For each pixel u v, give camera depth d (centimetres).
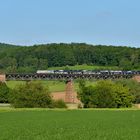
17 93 14712
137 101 17525
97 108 15588
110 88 16075
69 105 16200
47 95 14800
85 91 15962
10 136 5606
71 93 17138
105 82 16350
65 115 11244
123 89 16212
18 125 7706
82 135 5756
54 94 17075
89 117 10481
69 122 8575
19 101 14625
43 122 8562
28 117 10350
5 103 16788
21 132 6188
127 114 11900
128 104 16262
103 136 5675
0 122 8581
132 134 5966
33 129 6750
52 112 12538
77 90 16912
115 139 5366
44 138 5375
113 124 8019
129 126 7525
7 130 6538
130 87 17612
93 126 7475
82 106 16012
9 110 13188
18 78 19975
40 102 14688
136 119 9744
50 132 6206
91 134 5906
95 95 15888
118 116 10950
